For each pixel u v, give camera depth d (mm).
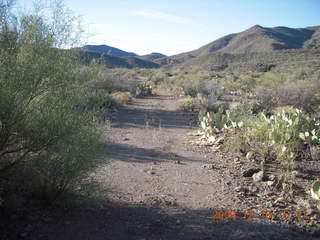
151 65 146875
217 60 102562
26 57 3307
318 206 4613
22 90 3246
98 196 4148
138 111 15570
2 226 3361
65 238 3346
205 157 7656
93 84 4039
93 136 3953
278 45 167750
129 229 3695
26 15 3463
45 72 3350
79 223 3699
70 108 3703
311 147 7875
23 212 3674
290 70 48625
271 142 7613
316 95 17109
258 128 8383
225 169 6707
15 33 3410
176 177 6074
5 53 3254
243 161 7277
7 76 3191
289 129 8328
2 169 3551
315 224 4086
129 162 6926
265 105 15664
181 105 16469
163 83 35156
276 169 6691
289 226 3986
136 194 5051
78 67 3805
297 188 5594
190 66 104375
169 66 145125
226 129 10141
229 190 5406
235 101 19609
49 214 3756
